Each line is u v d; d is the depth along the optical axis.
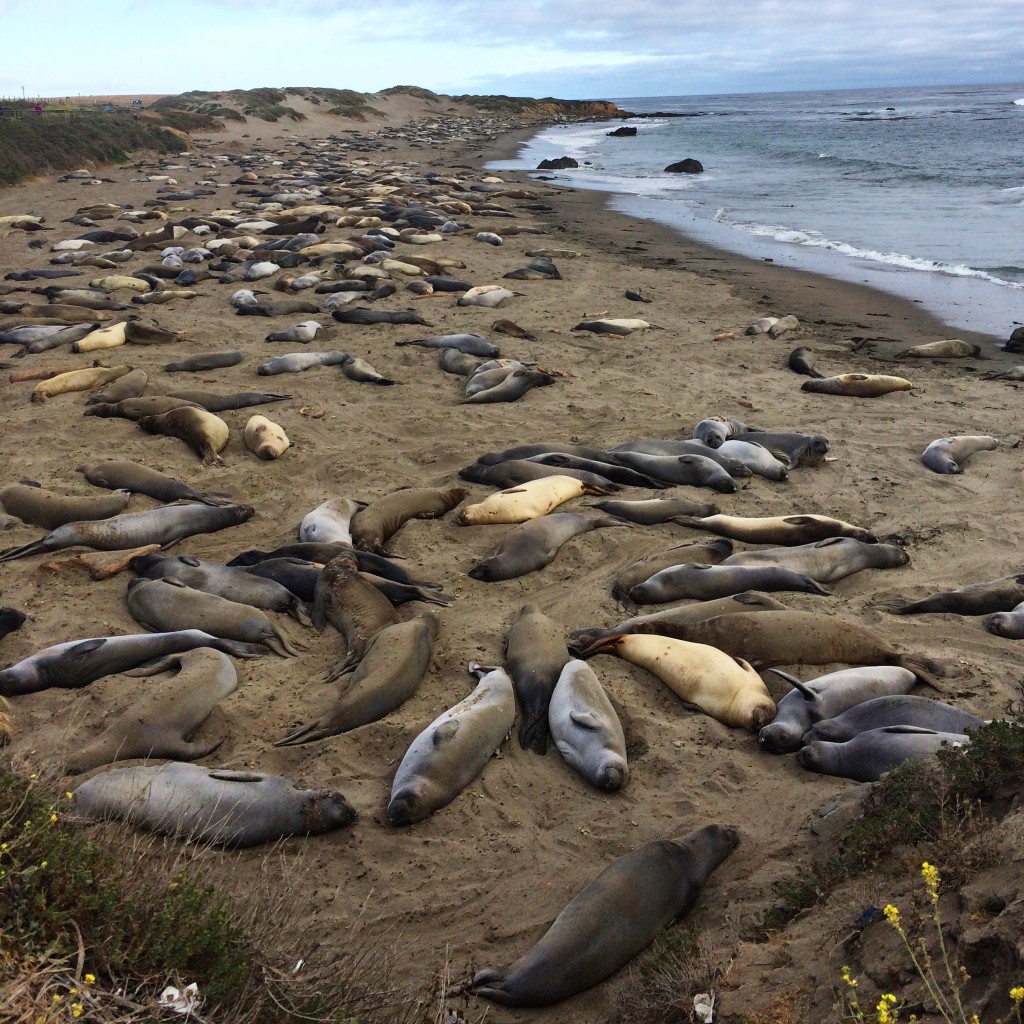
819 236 24.58
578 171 45.16
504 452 10.04
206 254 21.25
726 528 8.66
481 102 97.00
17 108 53.31
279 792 5.17
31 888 3.31
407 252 22.31
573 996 4.21
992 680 6.46
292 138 63.69
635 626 6.99
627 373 13.24
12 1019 2.85
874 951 3.57
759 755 5.84
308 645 7.02
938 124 67.06
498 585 7.87
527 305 17.05
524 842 5.14
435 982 4.24
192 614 7.08
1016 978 3.02
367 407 11.81
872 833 4.36
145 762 5.53
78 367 12.95
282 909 4.31
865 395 12.39
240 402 11.62
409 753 5.63
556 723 5.98
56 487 9.29
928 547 8.44
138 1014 3.11
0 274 19.77
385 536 8.53
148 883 3.69
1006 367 13.68
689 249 23.39
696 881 4.72
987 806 4.34
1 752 4.99
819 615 6.93
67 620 7.18
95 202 31.19
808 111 109.56
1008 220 25.42
